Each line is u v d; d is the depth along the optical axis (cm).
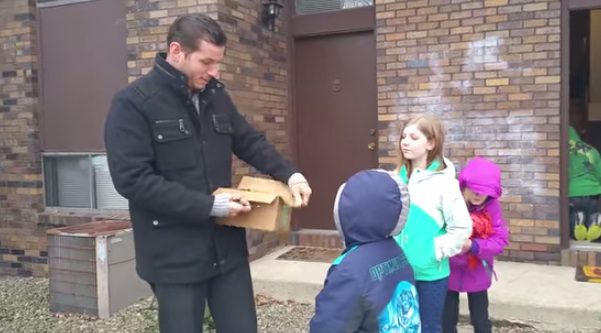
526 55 489
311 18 593
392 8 529
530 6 485
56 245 451
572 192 512
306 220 611
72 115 580
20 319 445
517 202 499
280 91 598
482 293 315
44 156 595
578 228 512
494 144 502
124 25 552
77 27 572
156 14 521
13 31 587
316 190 606
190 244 227
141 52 529
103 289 436
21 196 593
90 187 580
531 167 493
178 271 227
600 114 639
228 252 240
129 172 214
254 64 552
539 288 430
